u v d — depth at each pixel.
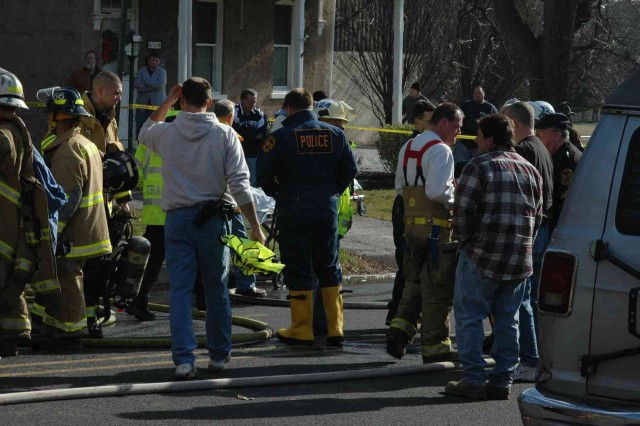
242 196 23.16
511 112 24.72
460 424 20.61
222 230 23.17
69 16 56.81
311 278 27.50
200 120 23.00
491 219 21.92
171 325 22.97
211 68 72.25
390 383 23.86
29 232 23.19
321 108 29.22
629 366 16.12
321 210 26.75
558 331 16.62
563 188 25.67
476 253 22.06
